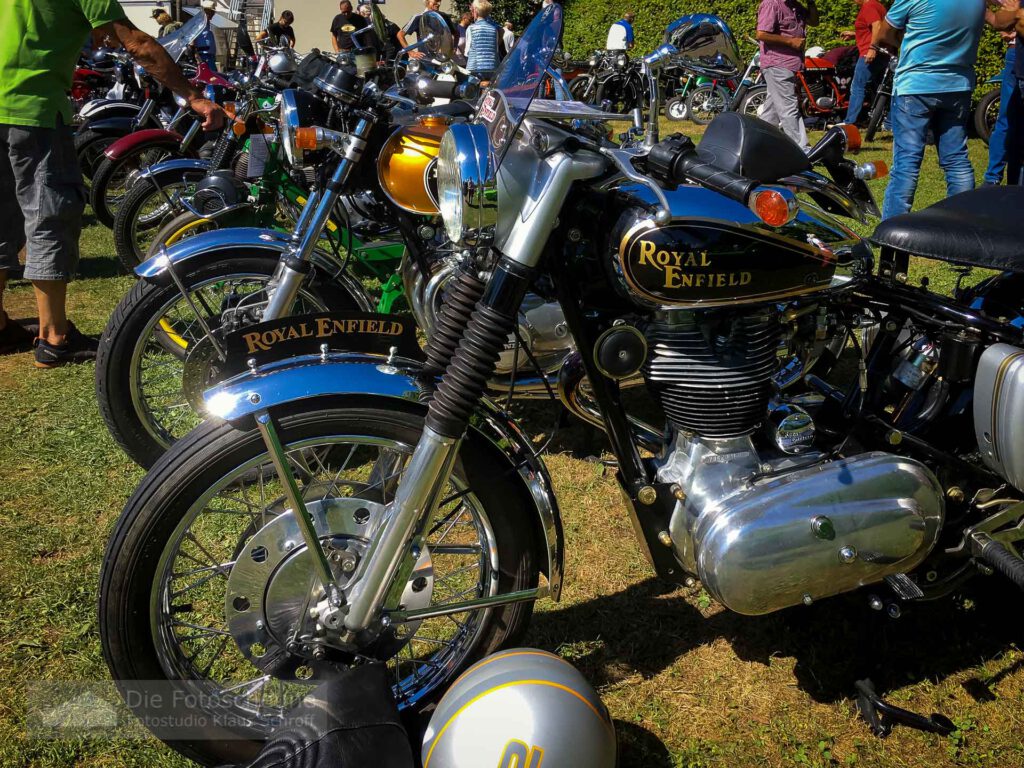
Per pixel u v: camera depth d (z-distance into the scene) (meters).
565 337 2.74
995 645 2.27
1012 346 1.87
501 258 1.65
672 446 1.92
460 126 1.66
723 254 1.71
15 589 2.44
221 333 2.74
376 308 3.46
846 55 10.82
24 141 3.67
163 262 2.80
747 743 1.99
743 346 1.82
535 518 1.89
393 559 1.67
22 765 1.89
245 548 1.72
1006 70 6.11
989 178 6.43
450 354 1.75
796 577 1.79
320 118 2.81
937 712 2.05
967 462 2.00
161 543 1.65
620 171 1.71
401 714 1.90
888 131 10.43
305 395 1.67
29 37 3.59
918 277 4.67
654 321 1.83
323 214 2.64
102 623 1.66
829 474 1.82
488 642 1.93
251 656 1.79
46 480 3.02
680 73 11.05
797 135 7.96
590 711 1.63
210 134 5.30
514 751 1.55
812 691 2.12
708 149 1.81
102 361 2.78
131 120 6.82
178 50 4.87
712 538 1.77
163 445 2.92
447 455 1.64
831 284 1.97
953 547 2.03
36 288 3.91
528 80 1.53
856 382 2.10
